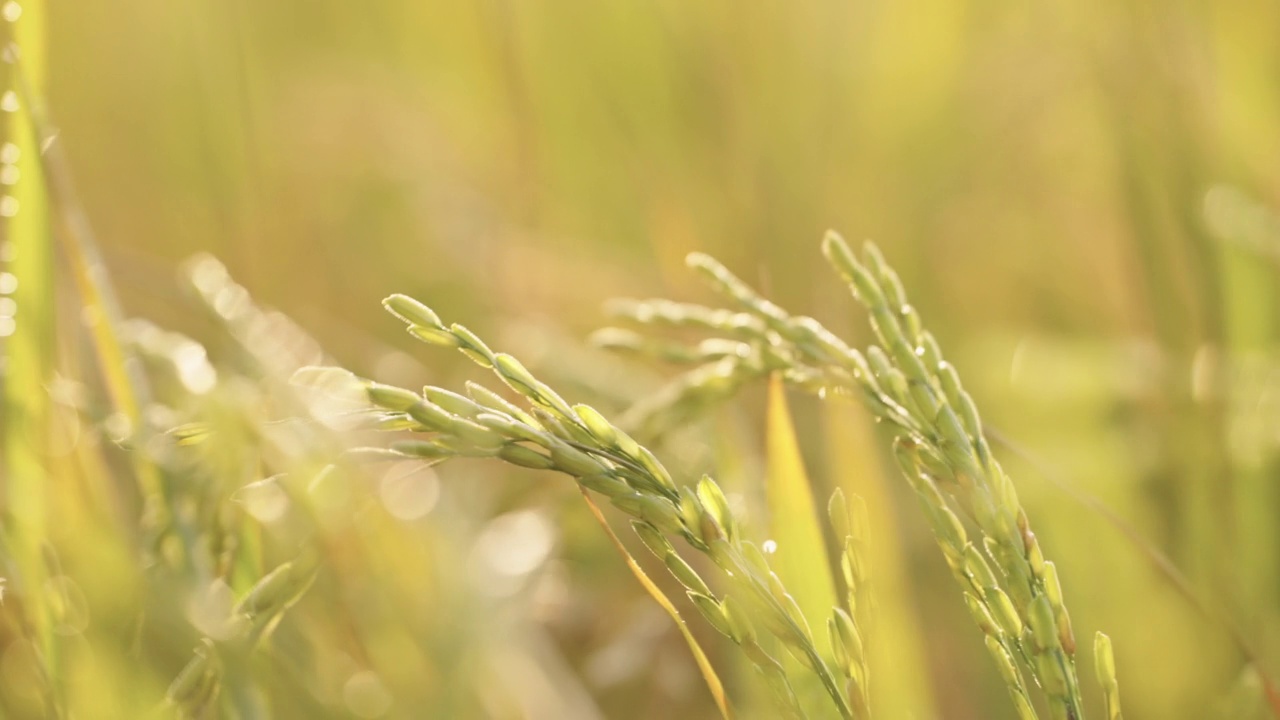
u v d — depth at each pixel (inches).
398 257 39.2
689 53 39.0
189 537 18.2
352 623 19.3
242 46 35.5
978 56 38.5
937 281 35.2
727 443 21.1
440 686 18.7
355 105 42.9
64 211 20.0
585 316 35.6
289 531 19.3
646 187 36.9
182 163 37.9
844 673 16.2
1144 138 28.9
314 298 37.3
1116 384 26.9
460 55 45.9
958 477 16.5
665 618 23.3
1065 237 34.1
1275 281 26.9
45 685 17.8
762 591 16.0
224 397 17.9
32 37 20.1
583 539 26.5
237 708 17.3
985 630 16.5
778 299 33.5
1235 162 28.8
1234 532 23.6
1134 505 23.9
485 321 35.5
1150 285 28.6
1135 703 22.1
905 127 38.2
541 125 41.5
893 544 20.2
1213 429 24.5
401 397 15.6
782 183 35.6
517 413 16.0
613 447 16.0
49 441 19.9
